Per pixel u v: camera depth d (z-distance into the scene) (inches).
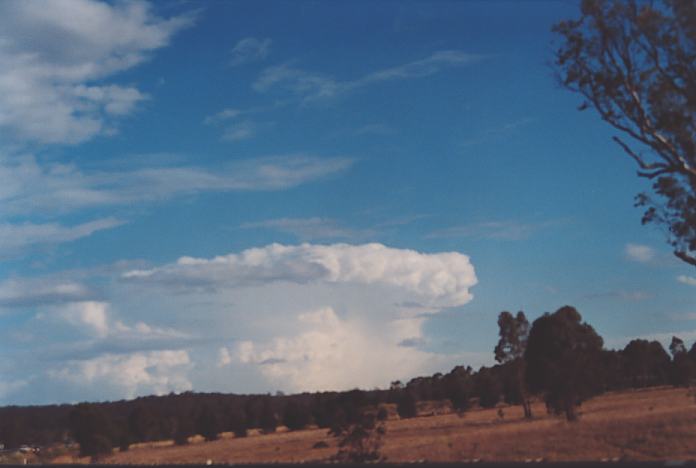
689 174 1617.9
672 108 1595.7
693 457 1513.3
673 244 1729.8
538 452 1754.4
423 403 7401.6
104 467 1589.6
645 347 6200.8
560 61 1681.8
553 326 3036.4
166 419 6097.4
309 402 6732.3
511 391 5792.3
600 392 3090.6
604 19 1615.4
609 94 1631.4
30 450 5049.2
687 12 1542.8
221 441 5447.8
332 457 2325.3
